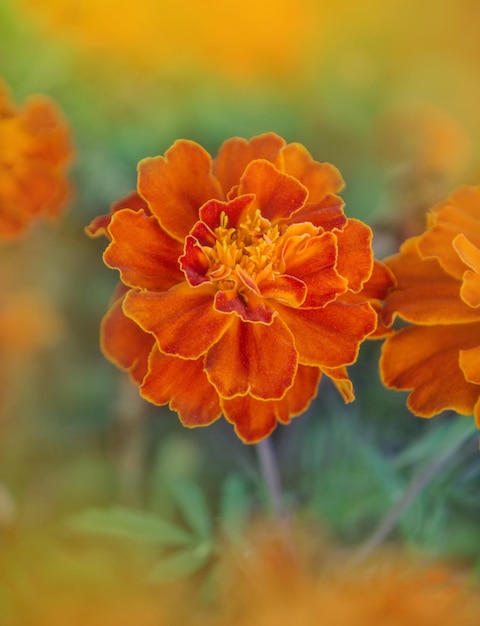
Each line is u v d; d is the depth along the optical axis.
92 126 0.49
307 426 0.41
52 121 0.38
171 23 0.46
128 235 0.30
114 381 0.47
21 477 0.43
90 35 0.46
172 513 0.41
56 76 0.46
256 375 0.29
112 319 0.31
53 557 0.39
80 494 0.43
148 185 0.30
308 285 0.30
